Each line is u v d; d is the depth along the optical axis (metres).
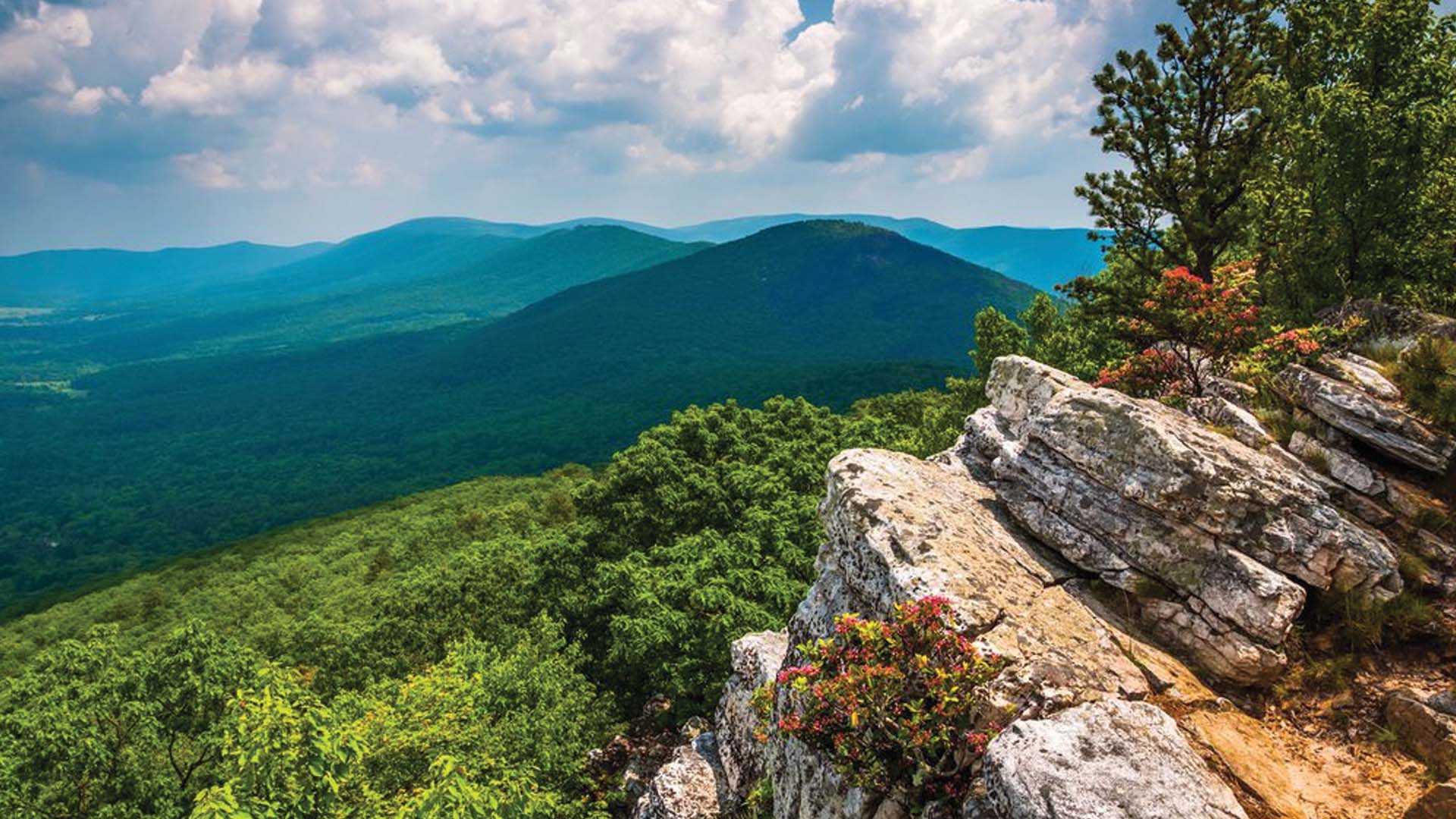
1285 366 14.29
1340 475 11.91
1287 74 25.66
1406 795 8.01
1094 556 11.19
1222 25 27.08
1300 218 19.70
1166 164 29.19
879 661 9.20
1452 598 10.09
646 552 35.47
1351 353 14.62
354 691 28.62
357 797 17.12
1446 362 12.29
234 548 150.75
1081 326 35.28
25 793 25.09
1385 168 18.16
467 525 97.50
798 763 11.66
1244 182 26.05
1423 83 19.92
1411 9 21.66
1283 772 8.48
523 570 38.34
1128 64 29.06
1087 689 8.93
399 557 92.19
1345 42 23.67
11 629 113.69
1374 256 18.88
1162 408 12.41
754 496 36.22
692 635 26.34
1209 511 10.34
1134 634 10.38
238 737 14.69
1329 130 19.02
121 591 126.38
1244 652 9.55
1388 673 9.58
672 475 37.22
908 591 10.41
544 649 29.17
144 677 28.25
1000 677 9.04
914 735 8.54
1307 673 9.73
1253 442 12.81
